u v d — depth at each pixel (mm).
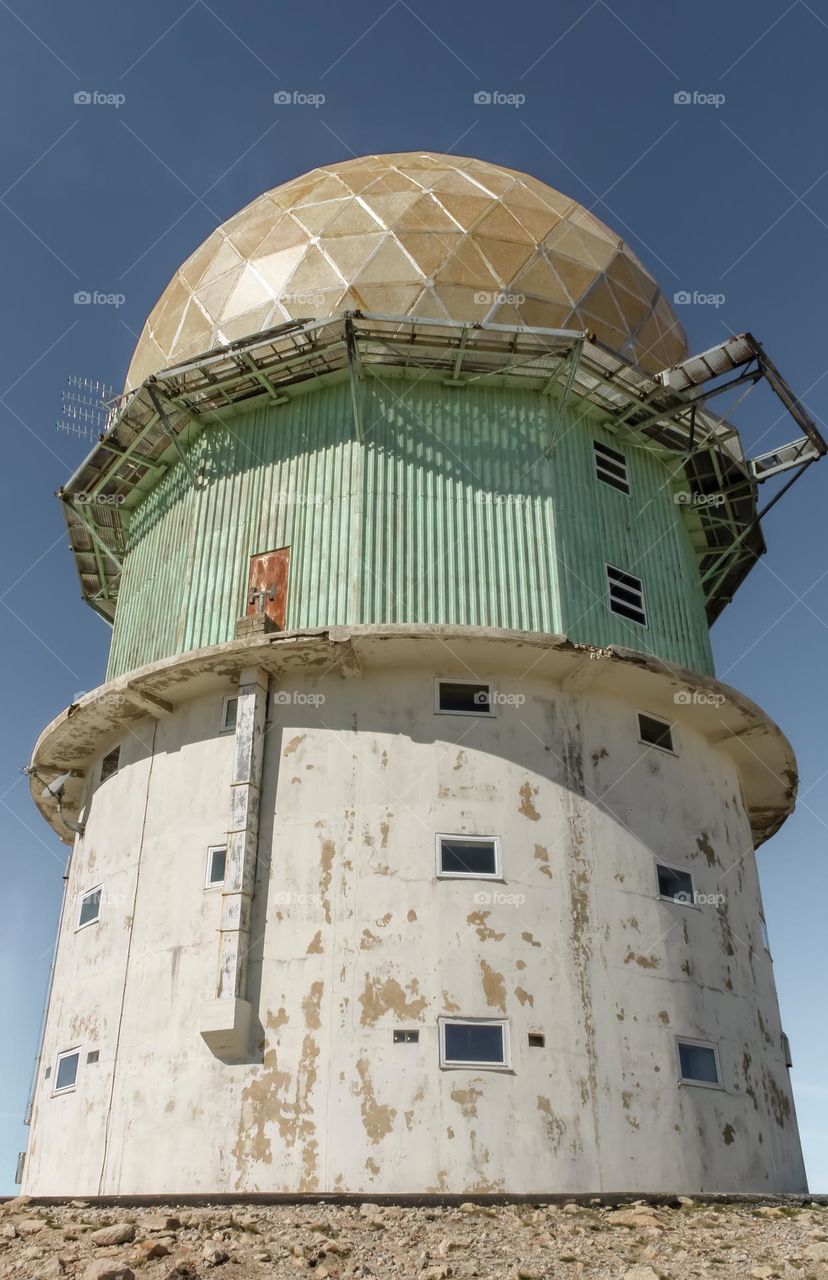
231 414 24609
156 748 22484
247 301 24297
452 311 23125
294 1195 17109
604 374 23609
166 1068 19172
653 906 20781
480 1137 17812
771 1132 20844
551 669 21500
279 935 19359
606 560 23391
